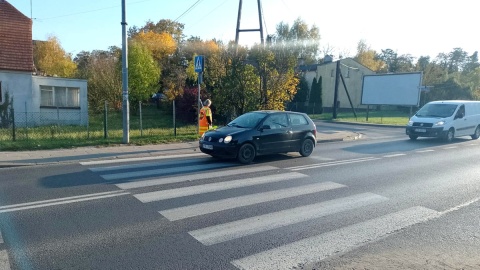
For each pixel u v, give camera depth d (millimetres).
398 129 23328
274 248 4000
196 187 6578
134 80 29578
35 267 3445
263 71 17109
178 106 21688
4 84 18297
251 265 3582
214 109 18922
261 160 9891
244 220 4879
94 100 28062
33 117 19297
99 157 9758
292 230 4551
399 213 5336
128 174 7641
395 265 3602
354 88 47250
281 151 10047
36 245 3943
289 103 42688
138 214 5023
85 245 3971
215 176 7586
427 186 7117
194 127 17328
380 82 32031
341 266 3578
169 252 3844
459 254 3898
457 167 9336
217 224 4703
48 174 7559
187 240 4172
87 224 4605
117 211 5137
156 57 41094
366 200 6000
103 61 31406
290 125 10367
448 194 6508
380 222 4918
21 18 20594
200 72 12477
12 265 3473
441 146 14164
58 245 3953
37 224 4574
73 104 20906
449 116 15758
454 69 79375
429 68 53000
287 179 7461
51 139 12453
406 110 46875
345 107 46688
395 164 9656
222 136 9102
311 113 42500
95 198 5758
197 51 40031
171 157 10148
